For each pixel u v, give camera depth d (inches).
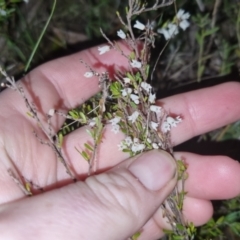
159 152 6.3
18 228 5.6
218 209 9.5
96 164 7.3
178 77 10.5
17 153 6.7
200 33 10.5
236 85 7.9
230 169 7.6
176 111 7.7
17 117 7.0
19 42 10.4
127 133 6.3
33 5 10.7
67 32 10.7
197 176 7.7
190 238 7.2
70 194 5.8
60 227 5.7
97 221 5.8
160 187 6.2
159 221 7.8
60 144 6.3
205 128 7.8
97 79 7.8
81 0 10.8
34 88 7.4
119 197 5.9
